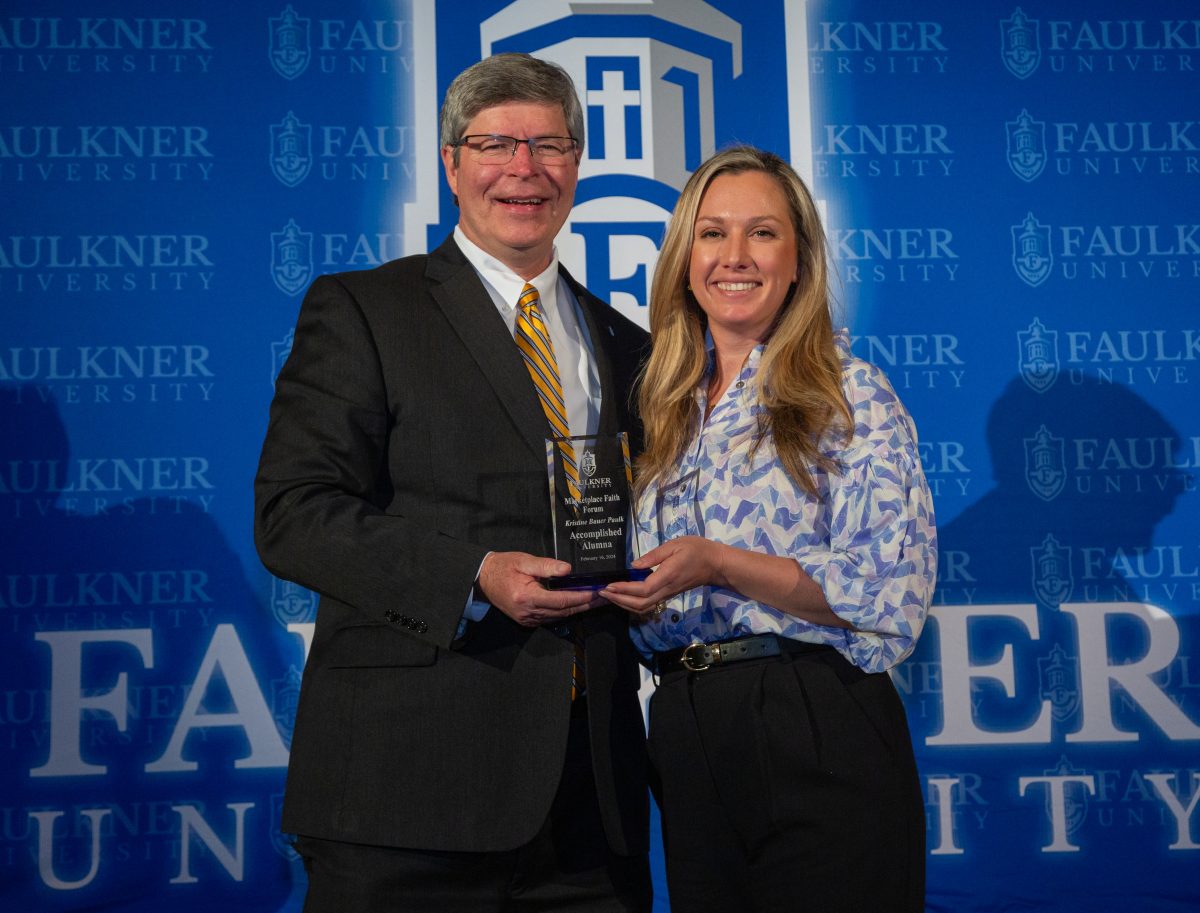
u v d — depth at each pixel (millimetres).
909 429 1901
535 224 2100
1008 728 3104
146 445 3023
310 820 1890
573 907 2008
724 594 1841
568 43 3168
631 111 3168
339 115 3127
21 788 2938
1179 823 3094
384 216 3119
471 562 1797
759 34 3207
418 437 1948
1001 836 3078
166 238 3066
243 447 3045
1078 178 3223
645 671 3037
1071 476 3164
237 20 3121
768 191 1981
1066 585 3143
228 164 3096
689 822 1843
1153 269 3213
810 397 1866
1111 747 3111
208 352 3055
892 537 1789
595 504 1846
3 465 2992
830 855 1739
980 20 3238
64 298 3039
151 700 2979
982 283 3191
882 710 1815
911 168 3201
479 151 2084
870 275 3182
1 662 2957
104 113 3080
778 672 1796
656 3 3189
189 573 3010
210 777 2977
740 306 1963
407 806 1852
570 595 1743
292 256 3092
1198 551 3158
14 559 2979
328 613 2004
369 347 1971
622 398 2145
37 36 3080
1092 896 3068
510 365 1994
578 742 2000
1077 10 3248
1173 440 3180
